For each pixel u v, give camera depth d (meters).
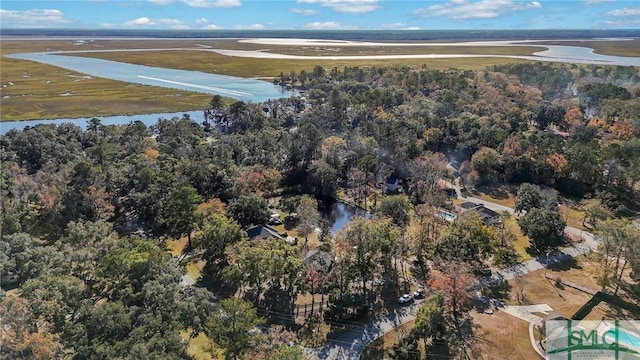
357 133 142.12
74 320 59.59
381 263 83.38
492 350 65.06
